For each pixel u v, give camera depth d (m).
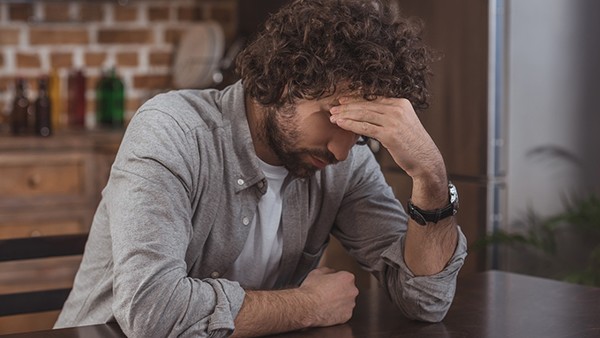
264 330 1.56
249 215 1.70
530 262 3.40
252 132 1.68
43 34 4.43
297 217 1.77
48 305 1.99
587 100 3.43
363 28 1.50
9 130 4.09
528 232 3.35
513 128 3.30
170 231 1.53
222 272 1.73
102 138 3.88
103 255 1.72
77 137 3.85
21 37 4.39
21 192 3.74
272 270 1.80
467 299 1.80
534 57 3.32
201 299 1.51
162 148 1.57
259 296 1.58
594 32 3.42
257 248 1.75
